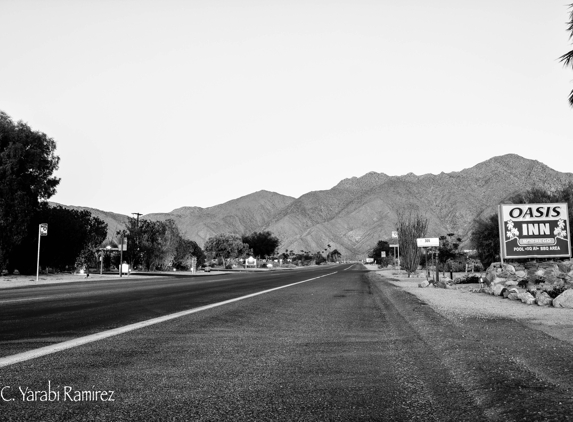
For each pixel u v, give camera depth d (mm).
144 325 10688
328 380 5988
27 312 13094
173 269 66812
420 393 5371
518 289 20406
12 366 6539
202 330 10109
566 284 21094
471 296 20797
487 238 41844
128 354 7461
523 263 28484
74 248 50062
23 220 42188
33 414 4598
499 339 8609
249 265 99312
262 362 7043
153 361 6996
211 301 17047
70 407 4816
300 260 142875
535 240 26969
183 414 4621
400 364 6930
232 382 5859
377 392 5426
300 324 11312
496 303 17047
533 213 27047
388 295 21328
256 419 4492
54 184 47312
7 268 47219
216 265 101688
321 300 18266
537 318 12266
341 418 4535
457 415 4582
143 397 5180
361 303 17188
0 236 41344
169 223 66875
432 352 7727
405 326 11008
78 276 42375
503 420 4359
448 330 9844
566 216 26938
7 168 42062
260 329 10383
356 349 8117
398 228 47688
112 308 14352
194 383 5789
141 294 20312
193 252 79375
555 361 6637
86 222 57625
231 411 4723
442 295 21344
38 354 7324
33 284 29344
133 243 61688
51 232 47375
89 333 9469
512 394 5066
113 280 35406
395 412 4711
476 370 6188
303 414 4645
